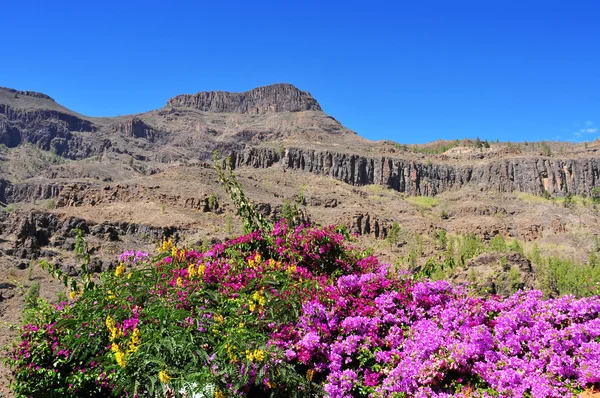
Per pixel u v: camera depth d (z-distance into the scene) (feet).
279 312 30.99
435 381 26.63
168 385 24.67
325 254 44.42
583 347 25.91
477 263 353.92
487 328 28.78
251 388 28.02
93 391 32.19
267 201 603.67
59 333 33.53
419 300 32.65
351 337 29.19
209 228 456.86
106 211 493.77
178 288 30.66
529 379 25.34
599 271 321.52
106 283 32.96
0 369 104.83
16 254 334.85
